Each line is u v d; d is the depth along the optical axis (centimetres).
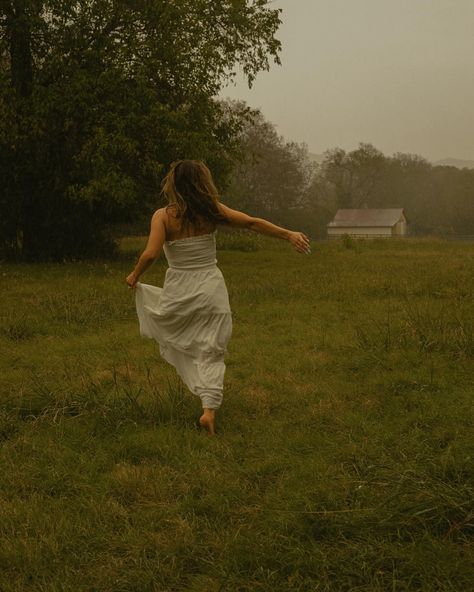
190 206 447
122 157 1883
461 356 636
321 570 273
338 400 519
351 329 826
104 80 1792
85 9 1841
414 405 500
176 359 475
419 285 1223
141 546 300
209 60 1972
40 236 2078
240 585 268
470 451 379
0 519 329
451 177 10512
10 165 1958
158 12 1873
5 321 883
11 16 1864
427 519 299
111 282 1412
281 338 785
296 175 7338
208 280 457
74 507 344
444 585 255
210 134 2047
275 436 439
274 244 3031
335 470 373
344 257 2259
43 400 518
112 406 497
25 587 275
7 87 1798
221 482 365
